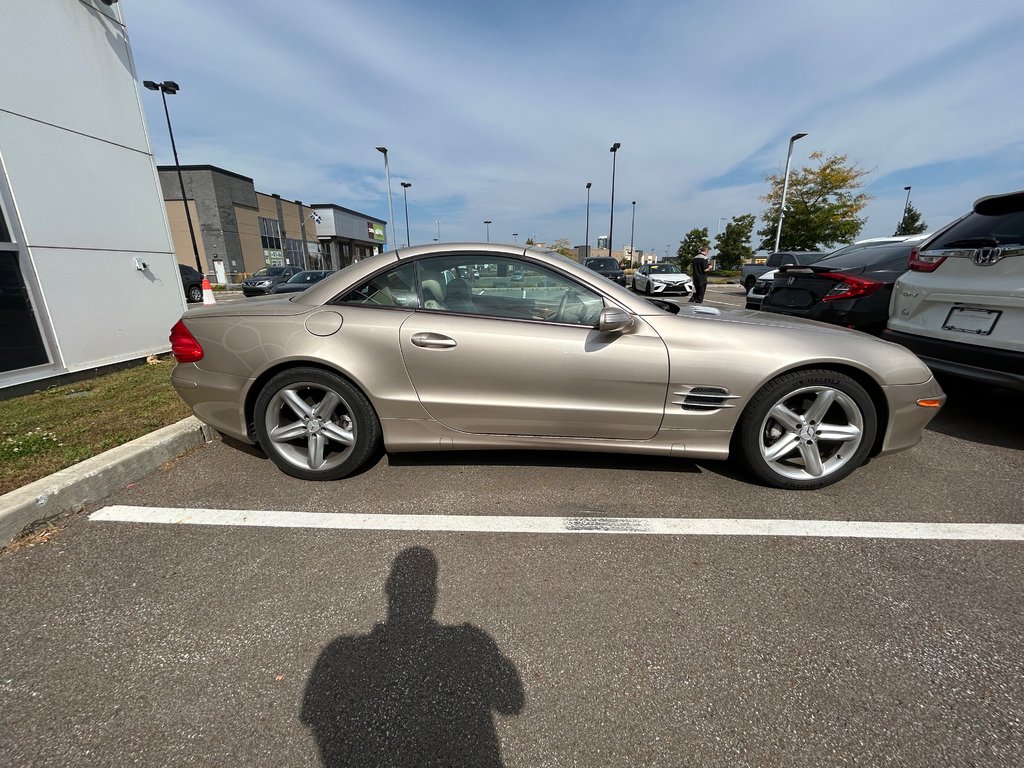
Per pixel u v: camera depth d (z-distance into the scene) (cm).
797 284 527
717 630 175
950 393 443
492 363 260
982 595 192
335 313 270
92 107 502
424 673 157
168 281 602
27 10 441
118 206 534
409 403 267
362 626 176
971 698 148
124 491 271
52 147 466
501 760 130
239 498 264
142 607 184
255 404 280
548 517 247
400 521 243
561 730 138
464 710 144
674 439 268
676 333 259
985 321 328
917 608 186
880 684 153
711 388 258
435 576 203
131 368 541
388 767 128
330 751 132
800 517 248
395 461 309
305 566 209
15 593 191
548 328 261
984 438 356
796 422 267
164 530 234
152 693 148
